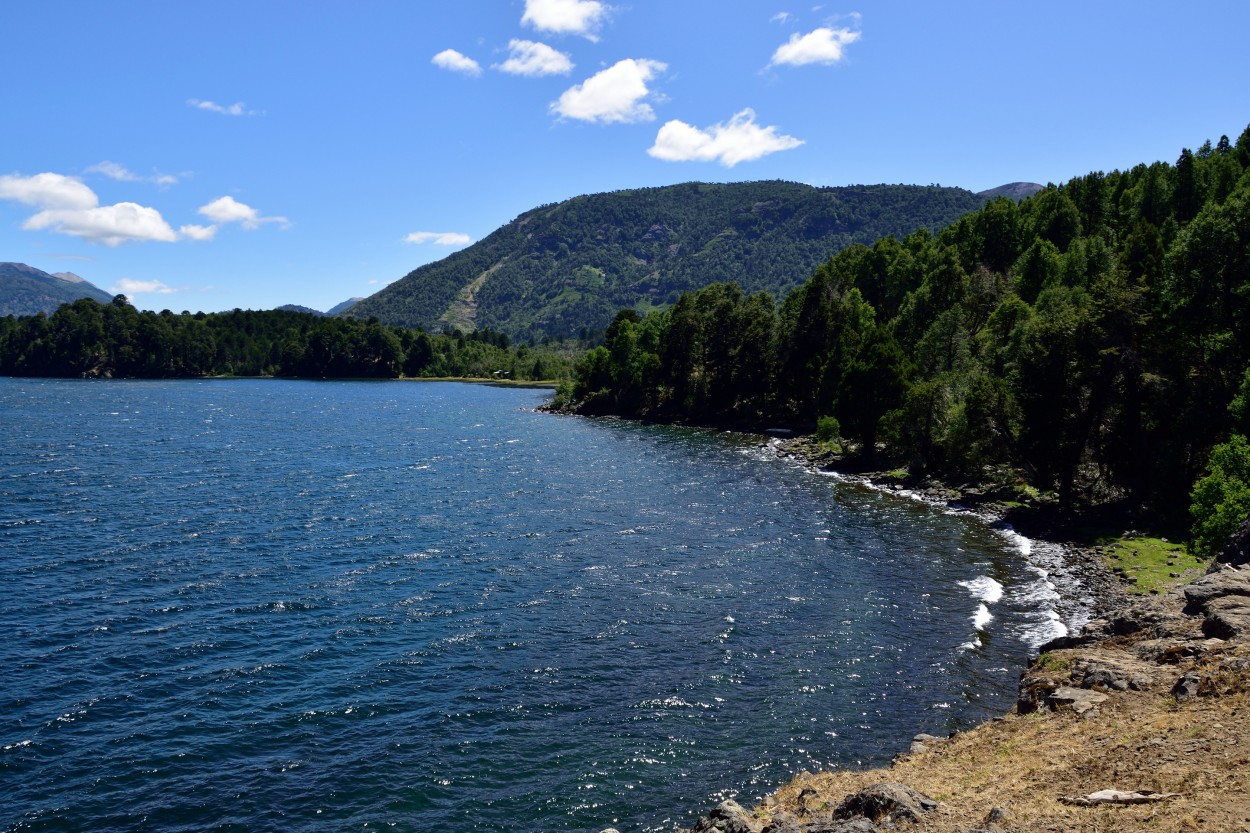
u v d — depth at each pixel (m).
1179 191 109.81
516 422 134.62
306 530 55.34
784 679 31.84
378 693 30.73
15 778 24.83
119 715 28.89
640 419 140.50
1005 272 121.00
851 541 53.72
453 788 24.41
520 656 34.25
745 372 128.88
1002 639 35.72
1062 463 60.66
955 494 68.56
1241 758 15.88
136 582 43.38
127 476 74.31
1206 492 40.84
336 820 22.83
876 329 87.75
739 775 24.88
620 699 30.27
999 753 20.84
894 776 21.12
